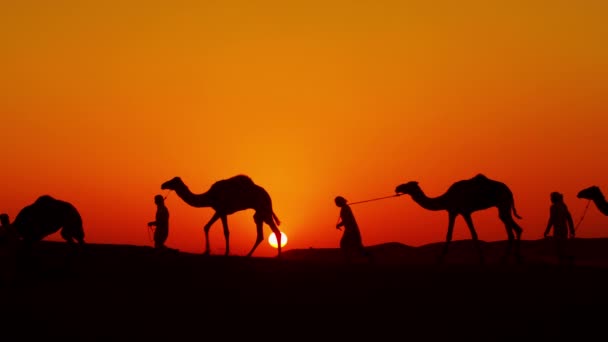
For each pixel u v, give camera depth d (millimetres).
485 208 43969
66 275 36688
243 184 43281
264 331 26406
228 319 27984
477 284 33156
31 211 38156
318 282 34000
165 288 33281
